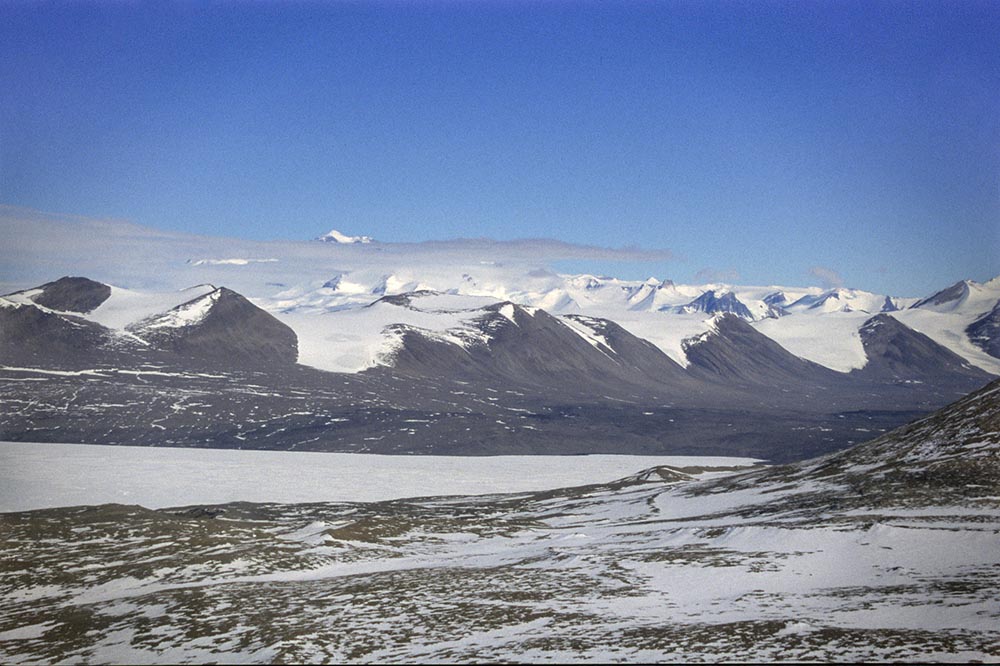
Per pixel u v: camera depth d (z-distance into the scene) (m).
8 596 71.50
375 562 82.69
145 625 56.28
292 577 74.31
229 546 87.12
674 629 48.50
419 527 106.88
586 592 60.50
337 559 82.88
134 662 48.97
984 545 69.50
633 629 49.09
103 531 97.44
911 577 60.94
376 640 49.25
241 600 61.03
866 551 70.56
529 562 76.06
